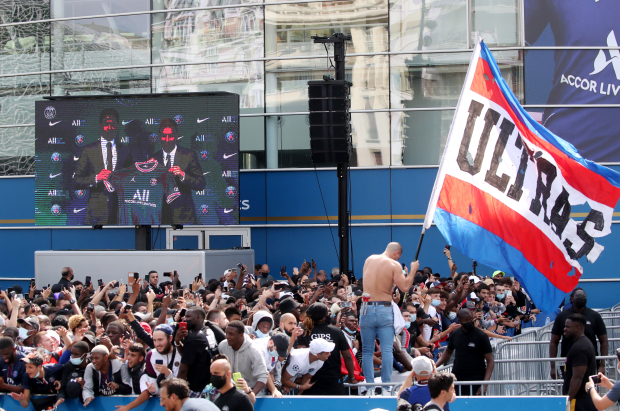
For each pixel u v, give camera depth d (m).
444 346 10.43
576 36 18.02
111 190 17.41
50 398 7.09
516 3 18.19
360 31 18.69
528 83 18.08
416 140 18.44
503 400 6.52
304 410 6.56
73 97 17.62
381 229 18.48
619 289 17.66
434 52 18.39
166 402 5.50
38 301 11.06
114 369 6.95
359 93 18.67
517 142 8.45
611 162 17.94
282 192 18.97
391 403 6.51
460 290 10.62
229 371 5.76
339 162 15.32
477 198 8.09
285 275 15.13
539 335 10.75
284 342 7.07
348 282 14.00
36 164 17.77
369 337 7.77
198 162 17.08
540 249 8.32
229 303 9.01
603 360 8.52
